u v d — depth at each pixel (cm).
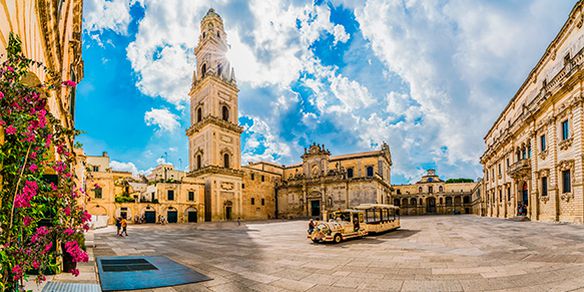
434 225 3334
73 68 1452
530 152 3581
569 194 2628
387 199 8044
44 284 756
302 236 2509
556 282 813
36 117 464
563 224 2494
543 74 3509
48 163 536
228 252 1580
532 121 3356
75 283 810
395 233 2531
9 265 452
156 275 998
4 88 432
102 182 4916
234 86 7206
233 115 7094
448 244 1708
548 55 3331
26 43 539
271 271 1076
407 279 926
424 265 1126
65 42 1063
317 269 1102
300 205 7538
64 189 575
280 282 920
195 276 990
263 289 846
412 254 1395
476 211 8181
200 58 7212
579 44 2666
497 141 4747
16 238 466
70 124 1298
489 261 1150
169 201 5700
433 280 904
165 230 3544
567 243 1455
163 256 1431
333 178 7075
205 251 1625
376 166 7512
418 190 10281
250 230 3362
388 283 888
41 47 668
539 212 3212
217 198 6250
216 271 1077
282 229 3438
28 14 541
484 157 5853
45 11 621
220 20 7394
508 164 4391
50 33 696
